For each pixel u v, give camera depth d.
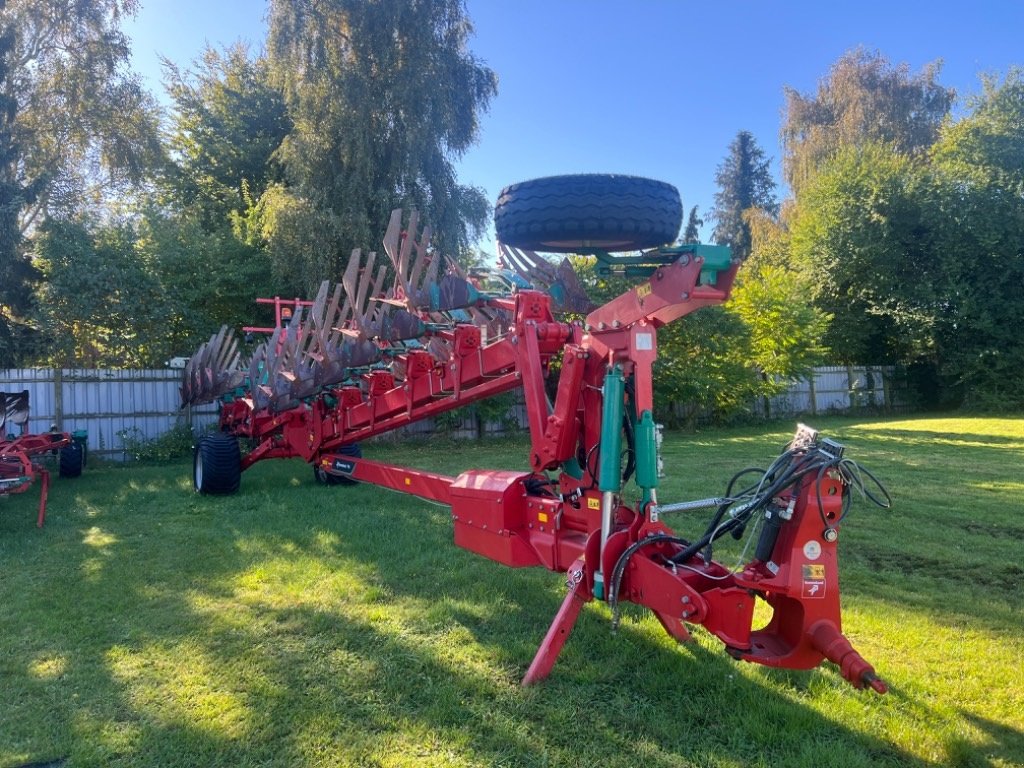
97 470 12.61
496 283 5.20
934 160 27.52
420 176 17.34
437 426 17.48
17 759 3.08
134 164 19.84
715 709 3.48
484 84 17.98
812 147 36.03
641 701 3.55
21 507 8.59
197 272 16.50
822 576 3.16
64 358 15.34
